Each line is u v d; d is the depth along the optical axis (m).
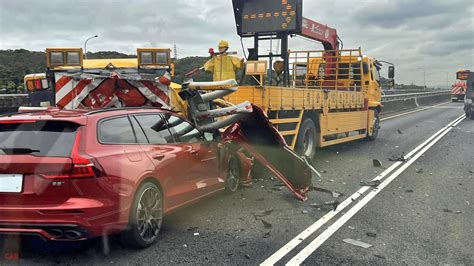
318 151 12.41
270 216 5.99
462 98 48.59
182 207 5.64
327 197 7.07
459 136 16.00
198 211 6.22
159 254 4.61
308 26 12.40
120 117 4.97
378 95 15.64
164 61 7.63
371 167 9.80
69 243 4.89
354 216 6.00
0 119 4.50
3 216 4.20
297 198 6.92
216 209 6.32
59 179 4.16
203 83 7.16
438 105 41.72
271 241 5.00
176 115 6.11
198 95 7.19
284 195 7.20
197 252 4.66
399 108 33.31
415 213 6.15
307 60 14.44
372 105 14.62
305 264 4.36
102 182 4.28
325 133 10.98
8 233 4.23
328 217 5.95
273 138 7.19
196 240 5.02
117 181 4.41
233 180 7.33
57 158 4.19
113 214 4.36
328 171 9.30
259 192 7.40
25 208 4.16
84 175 4.18
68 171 4.16
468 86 24.84
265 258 4.50
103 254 4.60
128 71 8.02
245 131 7.35
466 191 7.49
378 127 15.49
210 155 6.43
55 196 4.17
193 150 5.94
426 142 14.37
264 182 8.21
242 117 7.15
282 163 7.34
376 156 11.45
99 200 4.26
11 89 17.94
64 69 7.67
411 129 18.77
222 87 7.16
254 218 5.89
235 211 6.23
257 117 7.07
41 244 4.86
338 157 11.27
